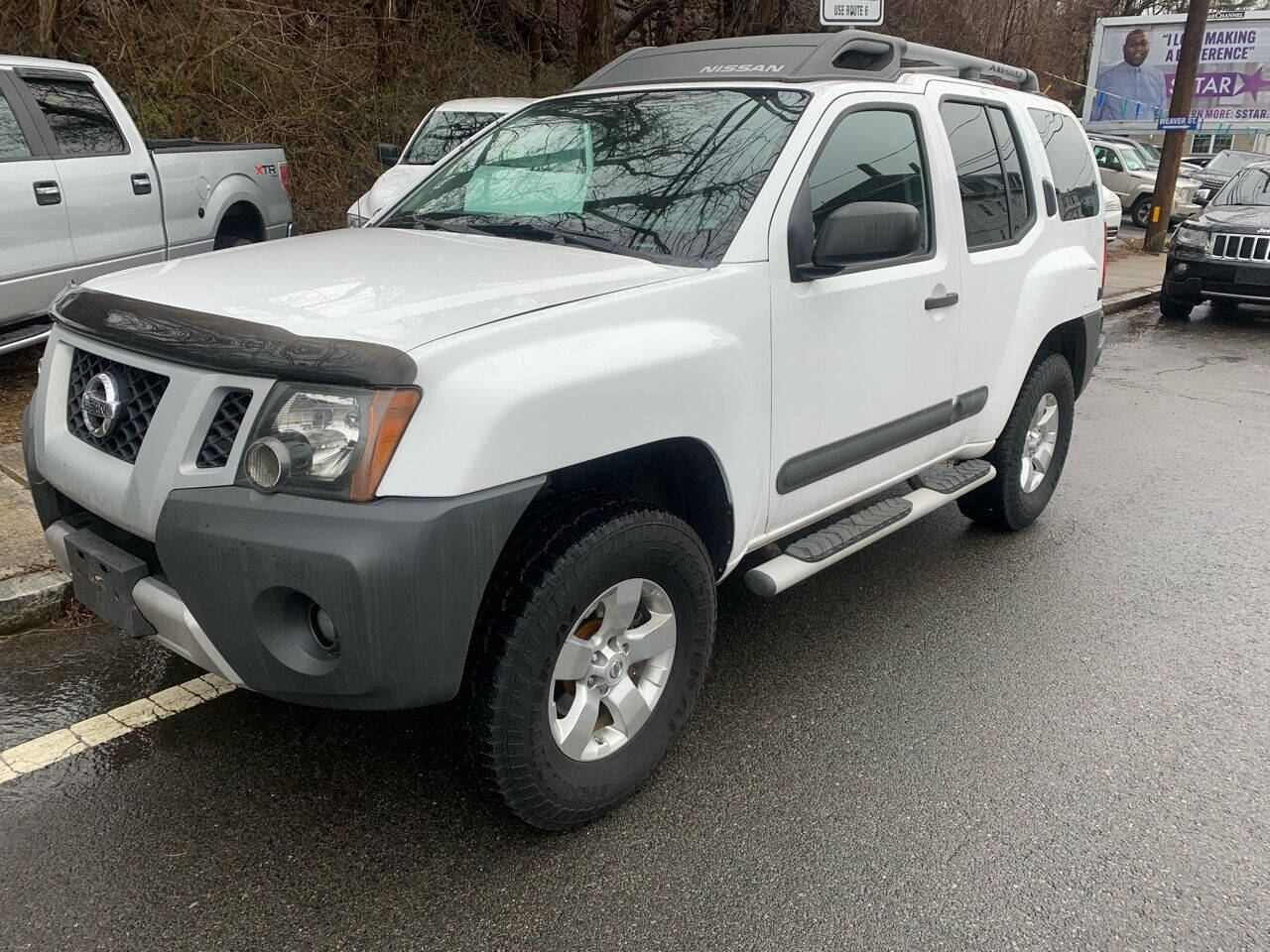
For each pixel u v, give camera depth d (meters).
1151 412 7.53
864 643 3.78
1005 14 23.09
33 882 2.38
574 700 2.57
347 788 2.79
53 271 5.75
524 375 2.20
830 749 3.07
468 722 2.36
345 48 11.32
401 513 2.05
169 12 9.84
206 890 2.39
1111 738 3.18
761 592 3.01
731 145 3.08
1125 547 4.80
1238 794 2.90
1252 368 9.27
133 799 2.70
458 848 2.57
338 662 2.12
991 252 3.96
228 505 2.12
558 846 2.60
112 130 6.23
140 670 3.33
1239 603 4.21
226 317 2.25
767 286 2.83
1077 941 2.33
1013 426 4.46
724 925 2.35
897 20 20.45
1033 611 4.09
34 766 2.82
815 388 3.06
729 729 3.17
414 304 2.33
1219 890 2.51
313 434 2.09
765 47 3.58
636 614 2.72
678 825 2.70
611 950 2.26
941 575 4.43
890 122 3.44
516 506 2.19
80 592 2.59
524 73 15.26
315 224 11.25
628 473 2.82
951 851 2.62
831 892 2.46
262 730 3.04
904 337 3.43
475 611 2.18
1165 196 16.97
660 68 3.71
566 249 2.92
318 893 2.39
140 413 2.35
